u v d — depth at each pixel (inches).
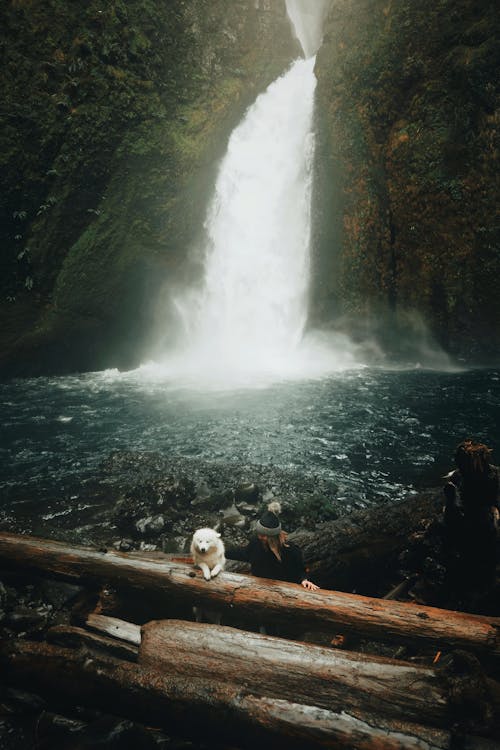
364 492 310.2
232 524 267.0
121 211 769.6
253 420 457.7
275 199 898.7
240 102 934.4
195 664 124.3
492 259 684.1
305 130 904.9
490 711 102.8
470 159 692.7
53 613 184.2
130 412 492.7
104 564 165.6
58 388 608.7
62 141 722.2
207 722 111.1
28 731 133.6
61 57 727.7
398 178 756.0
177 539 252.7
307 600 142.4
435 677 111.0
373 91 793.6
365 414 471.2
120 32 781.9
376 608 138.0
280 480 321.4
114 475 335.9
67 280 722.2
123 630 148.9
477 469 158.4
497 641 126.3
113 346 741.3
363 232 789.2
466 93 692.1
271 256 874.1
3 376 660.7
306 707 107.6
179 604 155.7
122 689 117.6
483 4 694.5
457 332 713.0
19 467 355.3
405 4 775.1
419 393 548.1
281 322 852.6
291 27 1075.3
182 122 847.1
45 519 277.3
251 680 119.6
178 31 879.7
